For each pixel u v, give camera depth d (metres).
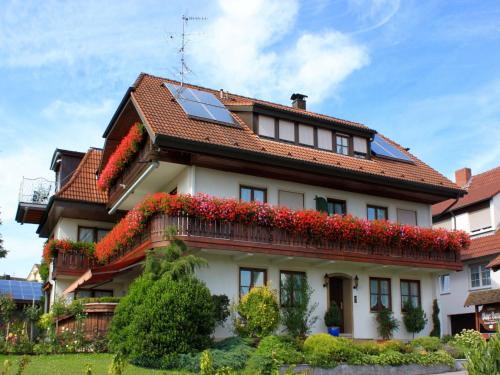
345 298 23.23
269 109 22.88
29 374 13.80
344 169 22.50
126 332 16.42
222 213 19.30
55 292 26.20
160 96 22.72
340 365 16.88
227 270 20.34
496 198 30.83
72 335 18.56
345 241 21.92
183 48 24.03
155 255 18.08
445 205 34.25
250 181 21.77
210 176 20.88
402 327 24.06
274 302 19.28
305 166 21.69
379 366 17.55
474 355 9.58
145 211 19.41
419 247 23.83
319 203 23.03
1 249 32.31
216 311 18.92
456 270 24.70
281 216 20.44
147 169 20.80
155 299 16.39
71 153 30.59
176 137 19.06
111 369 10.26
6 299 23.48
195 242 18.75
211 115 22.14
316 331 21.89
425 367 18.39
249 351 16.52
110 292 26.75
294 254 20.58
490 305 23.23
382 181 23.69
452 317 31.98
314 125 24.16
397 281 24.44
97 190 27.83
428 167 27.70
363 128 25.34
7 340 18.62
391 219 25.34
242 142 21.06
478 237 31.19
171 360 15.56
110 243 23.62
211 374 9.39
